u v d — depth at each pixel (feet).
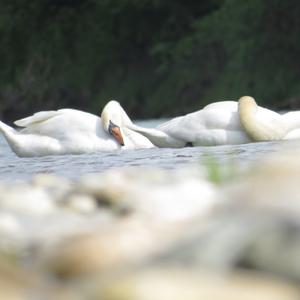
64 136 101.76
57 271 24.73
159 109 379.14
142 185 43.98
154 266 23.00
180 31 395.14
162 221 27.96
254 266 22.71
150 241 25.29
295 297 21.22
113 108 103.04
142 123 249.55
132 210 37.40
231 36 357.82
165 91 378.32
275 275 22.27
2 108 402.72
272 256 22.66
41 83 403.13
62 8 406.21
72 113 103.40
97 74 403.13
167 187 39.91
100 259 24.57
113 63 401.49
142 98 391.86
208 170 47.78
